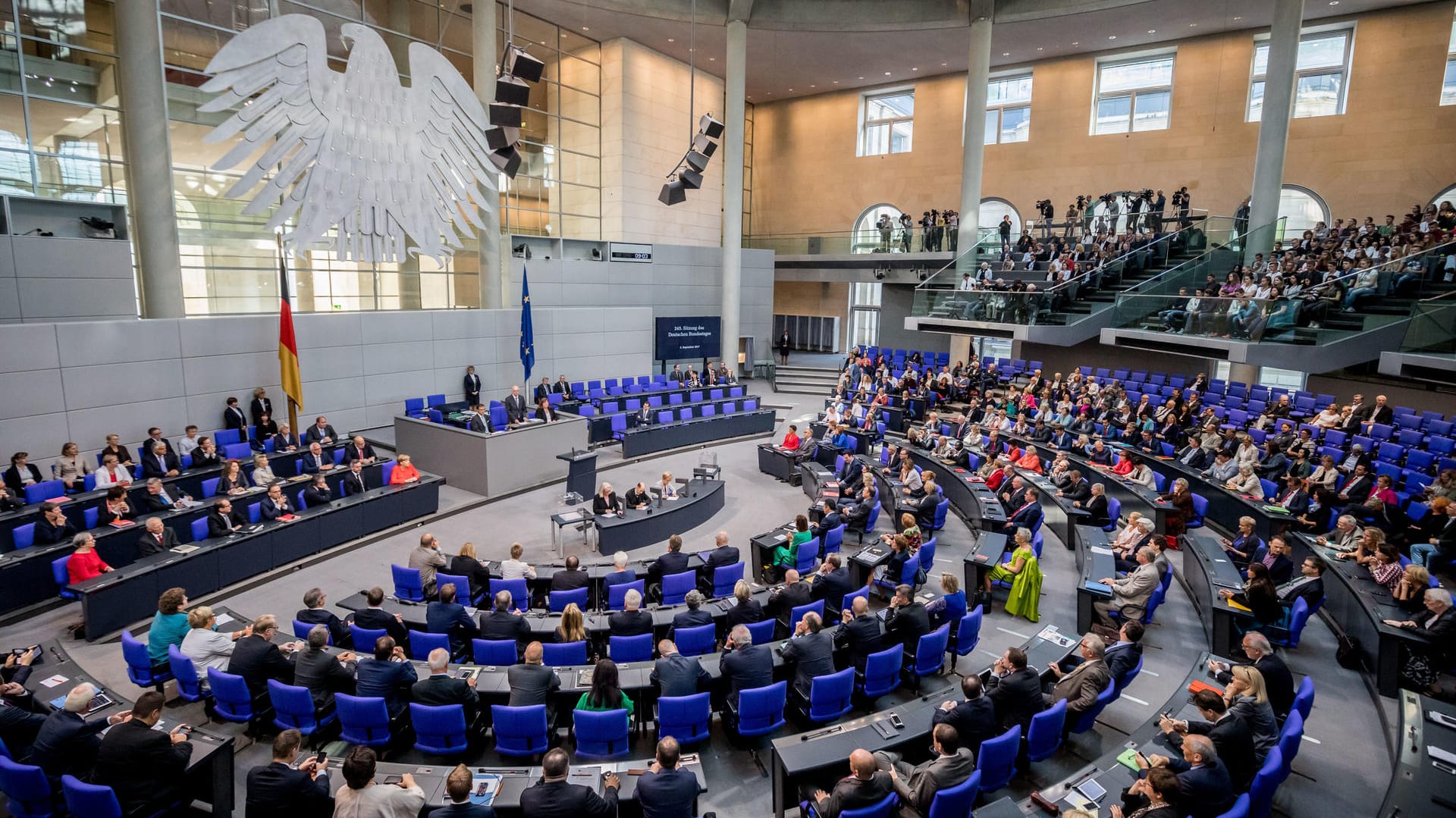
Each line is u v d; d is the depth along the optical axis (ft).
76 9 49.01
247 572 35.53
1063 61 88.53
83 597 29.14
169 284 47.62
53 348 41.91
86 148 49.85
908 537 32.96
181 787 17.99
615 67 83.66
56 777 17.95
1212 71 80.28
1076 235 78.48
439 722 20.43
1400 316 45.75
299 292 61.00
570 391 68.49
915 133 99.86
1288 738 18.54
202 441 44.04
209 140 38.70
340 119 44.70
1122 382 69.62
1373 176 72.84
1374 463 42.75
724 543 33.47
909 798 17.17
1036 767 22.03
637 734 23.41
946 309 76.69
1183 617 32.19
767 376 97.19
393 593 34.99
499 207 71.56
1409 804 17.06
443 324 63.41
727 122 82.12
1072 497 43.21
